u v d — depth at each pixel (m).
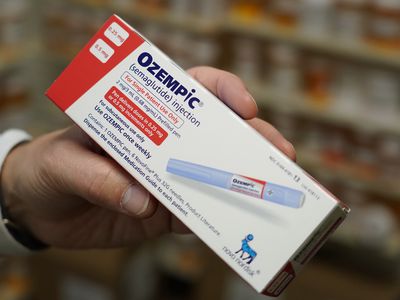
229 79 0.75
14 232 0.91
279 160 0.65
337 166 2.34
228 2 2.39
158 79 0.69
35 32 2.91
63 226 0.93
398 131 2.17
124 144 0.69
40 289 2.43
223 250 0.65
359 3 2.11
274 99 2.38
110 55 0.71
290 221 0.63
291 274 0.65
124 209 0.70
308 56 2.37
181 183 0.67
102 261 2.25
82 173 0.71
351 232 2.30
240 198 0.65
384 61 2.13
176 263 2.85
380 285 2.07
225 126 0.67
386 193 2.30
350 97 2.26
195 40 2.48
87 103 0.70
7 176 0.87
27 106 2.94
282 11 2.26
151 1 2.54
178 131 0.68
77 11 2.79
